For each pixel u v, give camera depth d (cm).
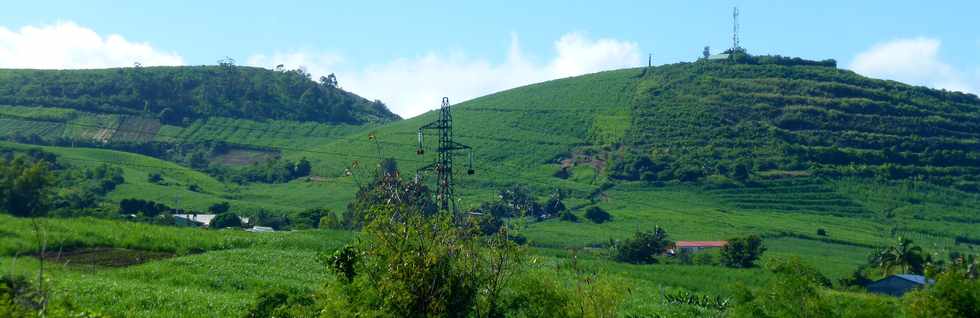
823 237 14125
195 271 4897
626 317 4684
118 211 11012
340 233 7088
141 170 16162
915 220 16600
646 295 5731
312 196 15575
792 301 3147
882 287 7356
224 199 14525
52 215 8969
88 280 4134
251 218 12069
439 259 2477
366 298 2459
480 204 14125
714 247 12212
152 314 3581
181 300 3878
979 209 17762
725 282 6781
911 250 8975
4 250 4988
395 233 2473
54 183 9475
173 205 13275
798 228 14975
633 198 17550
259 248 6166
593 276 2850
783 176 19288
